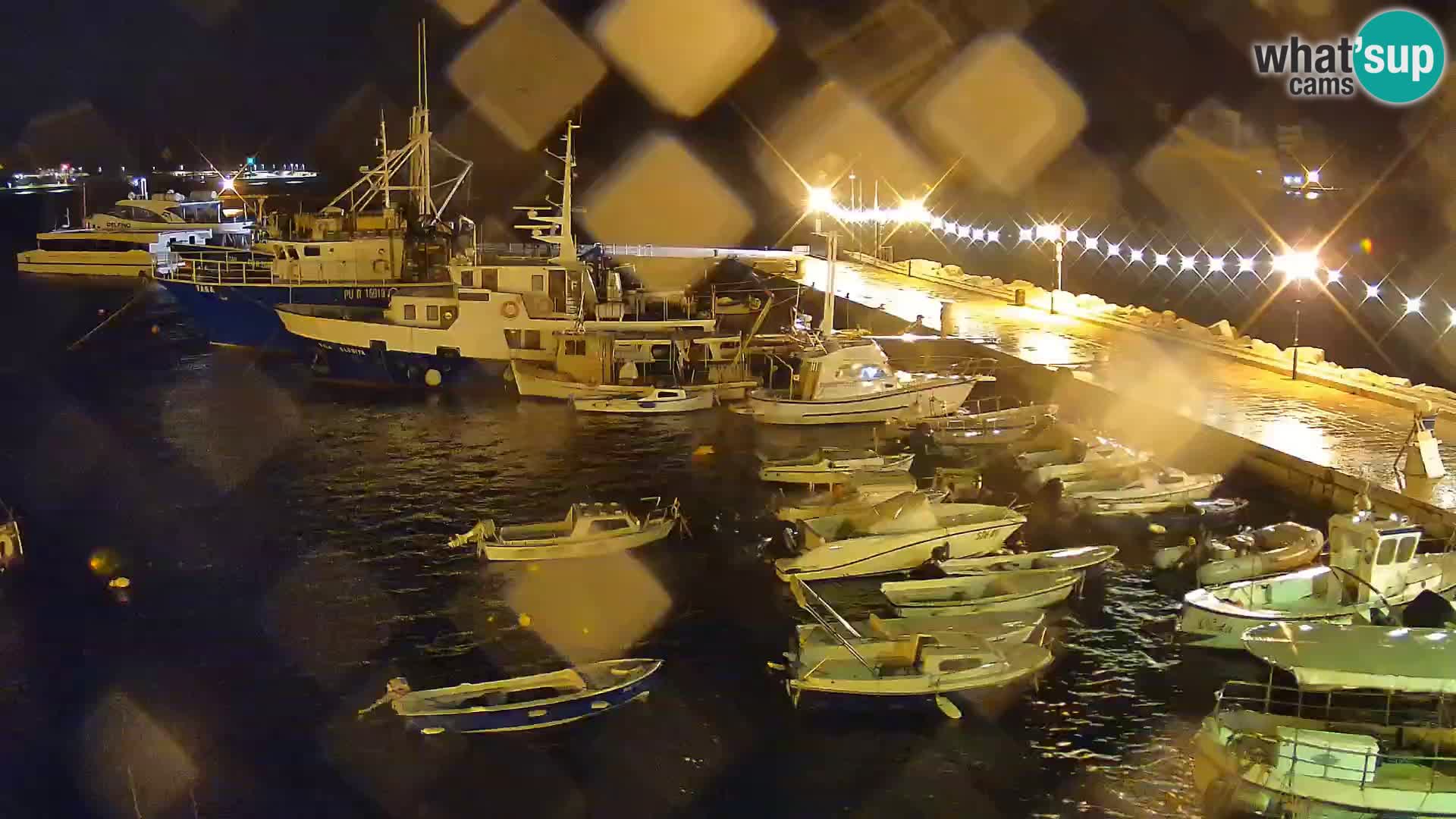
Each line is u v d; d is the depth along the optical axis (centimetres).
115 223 9625
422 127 6688
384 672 2666
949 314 5303
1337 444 3466
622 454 4222
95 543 3441
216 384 5406
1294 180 8975
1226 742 2155
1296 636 2238
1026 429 4053
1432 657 2169
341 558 3300
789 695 2528
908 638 2542
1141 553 3156
